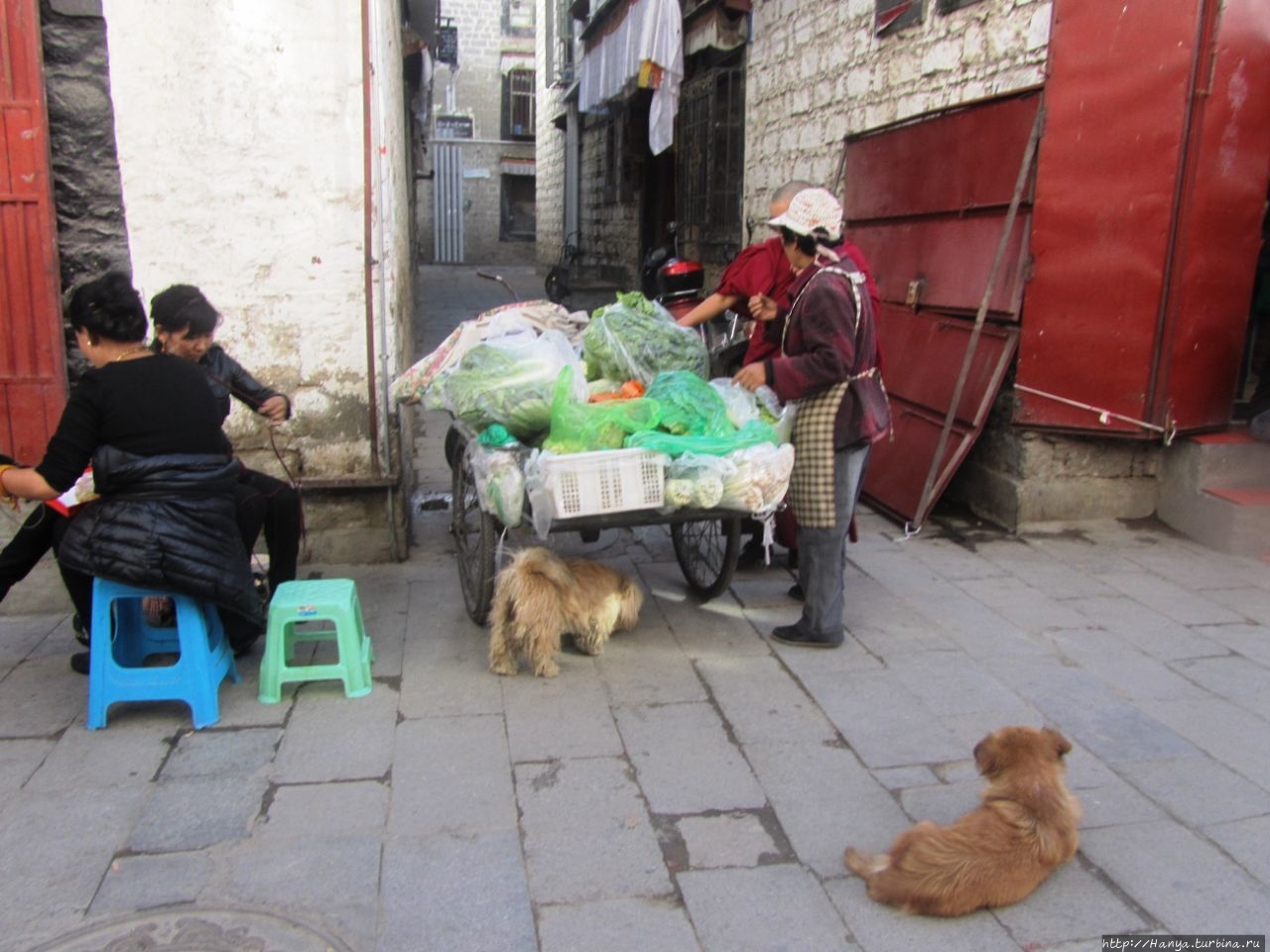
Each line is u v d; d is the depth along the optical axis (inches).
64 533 135.3
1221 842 112.0
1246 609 178.1
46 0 178.1
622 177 622.8
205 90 178.5
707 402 147.9
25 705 141.3
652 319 170.2
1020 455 217.8
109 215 187.0
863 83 282.5
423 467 278.2
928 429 230.8
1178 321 197.6
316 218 186.1
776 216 165.6
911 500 225.3
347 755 128.3
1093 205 199.8
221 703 141.8
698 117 448.5
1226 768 127.0
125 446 128.7
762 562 200.7
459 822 114.2
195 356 150.6
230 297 186.4
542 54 911.7
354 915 98.8
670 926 98.2
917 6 251.6
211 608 142.4
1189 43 185.5
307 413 192.9
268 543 164.9
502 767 125.9
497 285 812.0
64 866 105.5
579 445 140.9
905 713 140.6
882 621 172.9
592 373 169.8
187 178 181.0
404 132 357.1
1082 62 197.5
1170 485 218.8
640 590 171.9
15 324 180.5
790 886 104.3
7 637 165.2
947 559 204.4
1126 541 212.8
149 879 103.6
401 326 251.4
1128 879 105.7
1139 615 175.5
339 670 143.3
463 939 96.0
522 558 148.4
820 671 153.4
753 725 136.9
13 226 177.9
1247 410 228.8
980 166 225.1
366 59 182.2
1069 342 206.7
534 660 149.2
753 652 160.4
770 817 116.1
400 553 200.8
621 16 456.8
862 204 282.0
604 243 685.9
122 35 174.9
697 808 117.6
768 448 142.0
